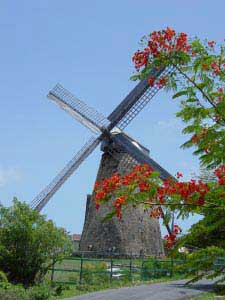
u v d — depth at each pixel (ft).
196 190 27.40
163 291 81.66
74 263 110.83
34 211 82.43
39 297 59.93
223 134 28.32
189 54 28.14
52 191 140.15
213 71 28.58
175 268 29.91
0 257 78.48
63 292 75.56
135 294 77.10
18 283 76.38
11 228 79.61
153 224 154.40
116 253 138.51
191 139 29.40
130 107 144.56
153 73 28.71
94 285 84.64
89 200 161.07
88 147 145.38
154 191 28.14
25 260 79.05
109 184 29.07
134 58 28.40
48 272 92.43
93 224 148.56
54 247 81.61
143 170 29.22
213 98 28.81
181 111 29.14
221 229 27.94
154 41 28.14
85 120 145.07
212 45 28.37
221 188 27.94
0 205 80.64
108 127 144.36
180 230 29.45
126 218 146.61
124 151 142.92
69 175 142.92
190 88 28.66
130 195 28.63
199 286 90.17
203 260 27.73
